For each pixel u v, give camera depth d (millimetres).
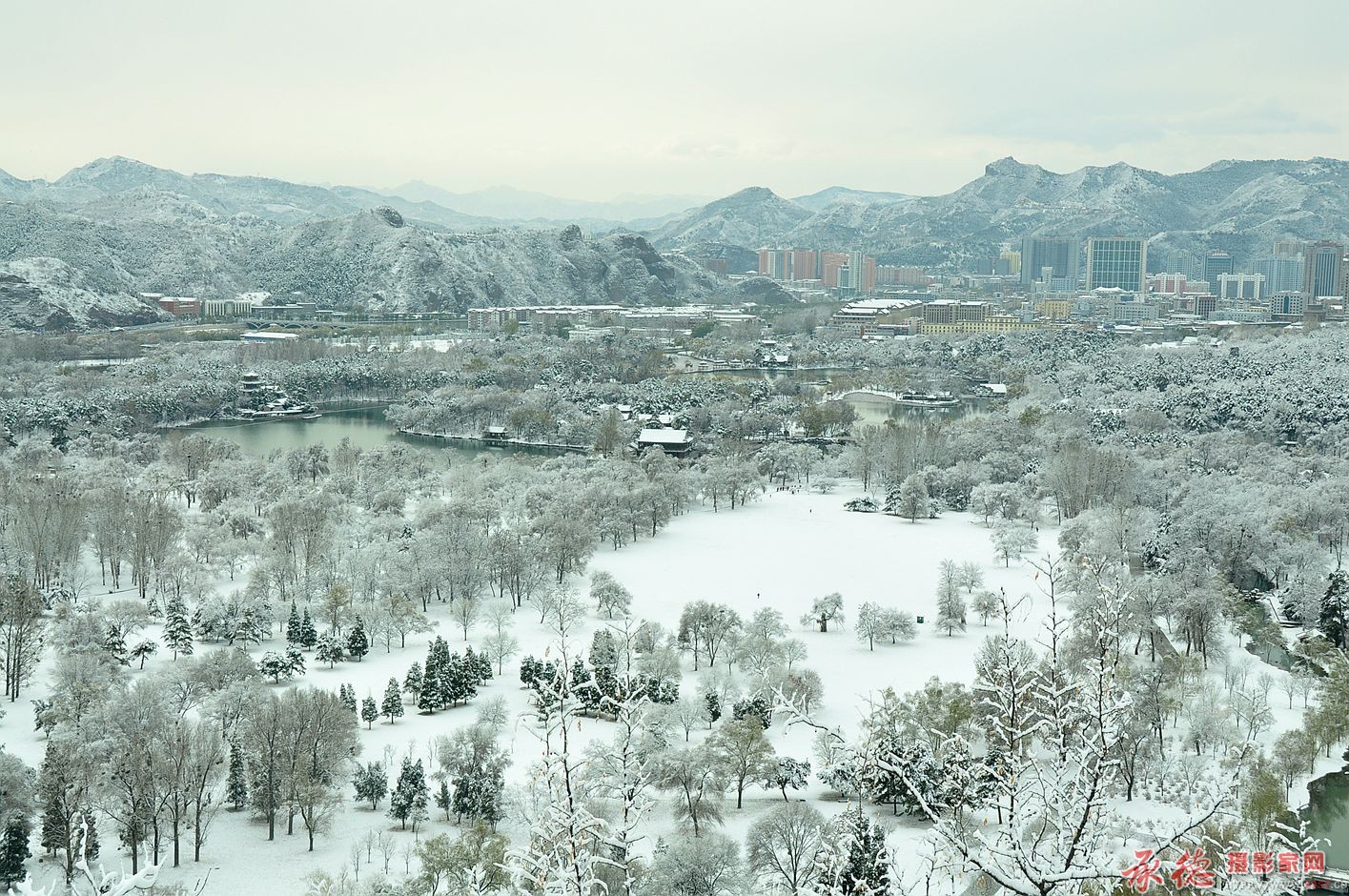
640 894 146250
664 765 184750
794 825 159750
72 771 182500
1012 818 55344
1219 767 193500
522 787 193375
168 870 176750
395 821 196875
